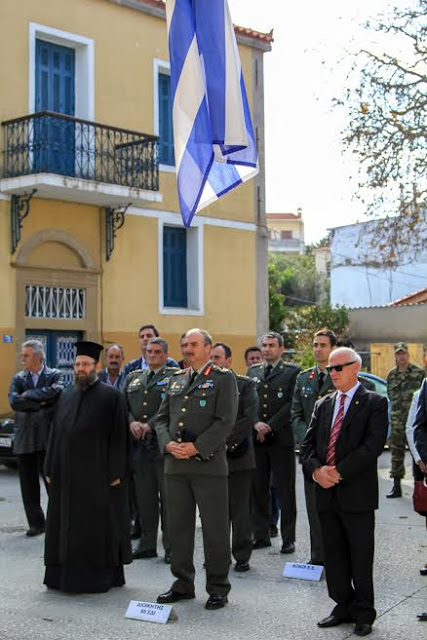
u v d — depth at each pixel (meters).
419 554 8.77
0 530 10.15
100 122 18.33
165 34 19.67
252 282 21.44
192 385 7.22
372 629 6.43
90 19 18.27
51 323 17.56
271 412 9.08
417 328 29.55
